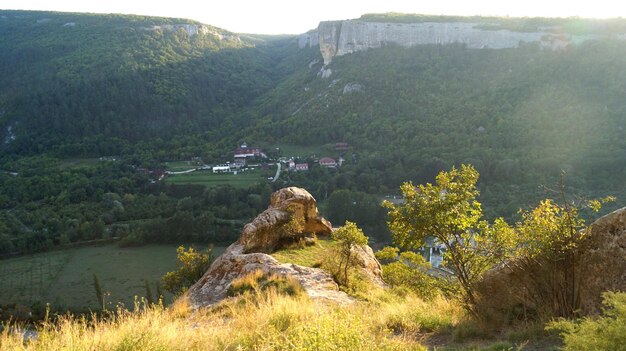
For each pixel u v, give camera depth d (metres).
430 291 11.51
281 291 10.50
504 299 7.89
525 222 7.68
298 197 19.44
